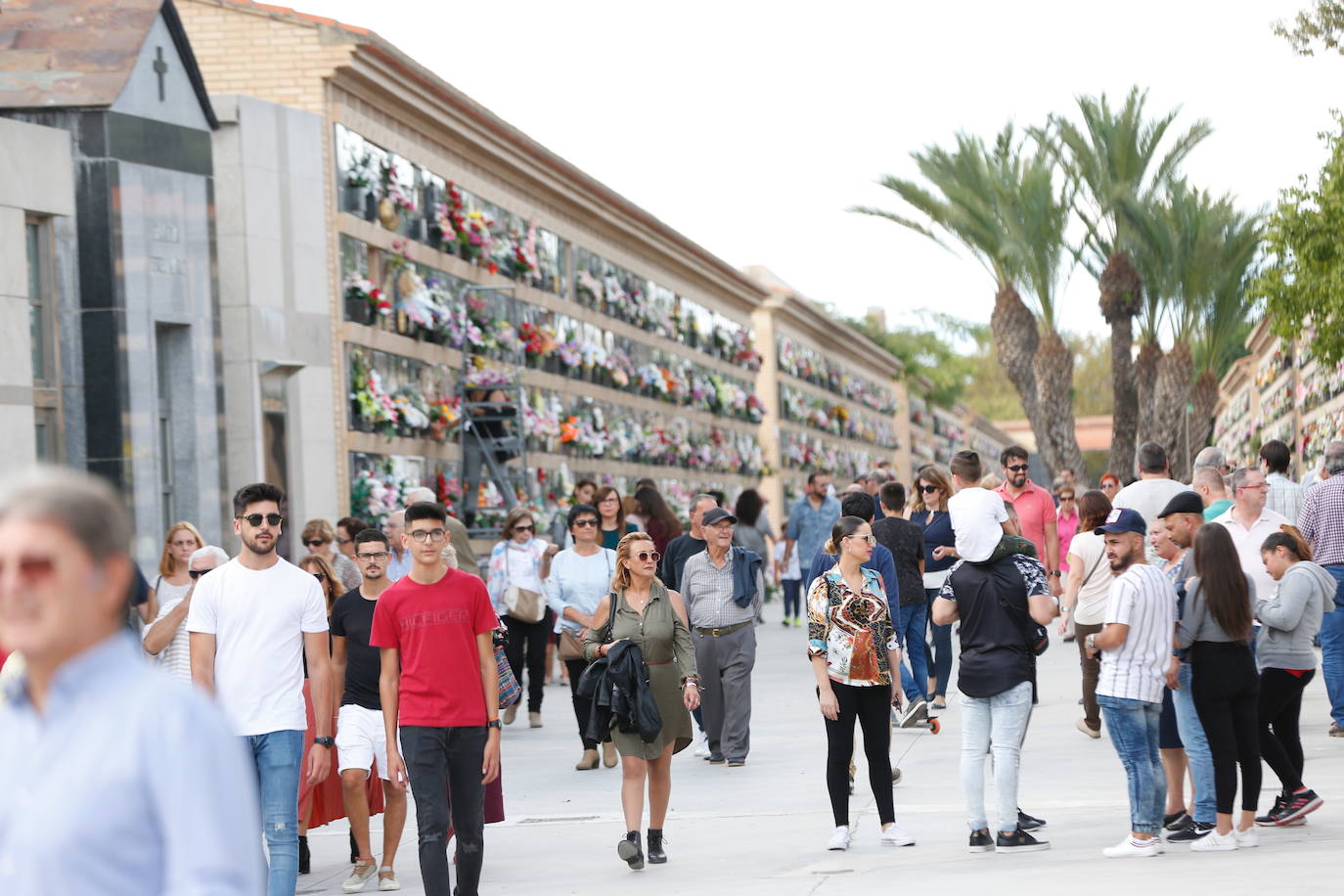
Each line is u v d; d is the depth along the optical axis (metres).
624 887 10.73
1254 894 8.65
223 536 22.73
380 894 11.13
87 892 3.21
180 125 22.27
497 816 11.64
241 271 25.38
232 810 3.29
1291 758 11.64
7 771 3.30
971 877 9.98
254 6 28.42
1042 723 18.09
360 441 28.75
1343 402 48.69
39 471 3.31
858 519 11.55
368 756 11.20
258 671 9.35
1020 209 42.28
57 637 3.22
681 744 11.76
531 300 39.50
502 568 19.88
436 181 33.59
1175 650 10.75
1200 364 48.12
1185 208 43.22
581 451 43.31
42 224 20.80
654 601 11.75
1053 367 43.31
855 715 11.62
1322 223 31.58
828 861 11.11
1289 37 27.62
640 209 47.41
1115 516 11.41
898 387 106.62
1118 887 9.20
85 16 22.22
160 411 22.41
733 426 62.34
